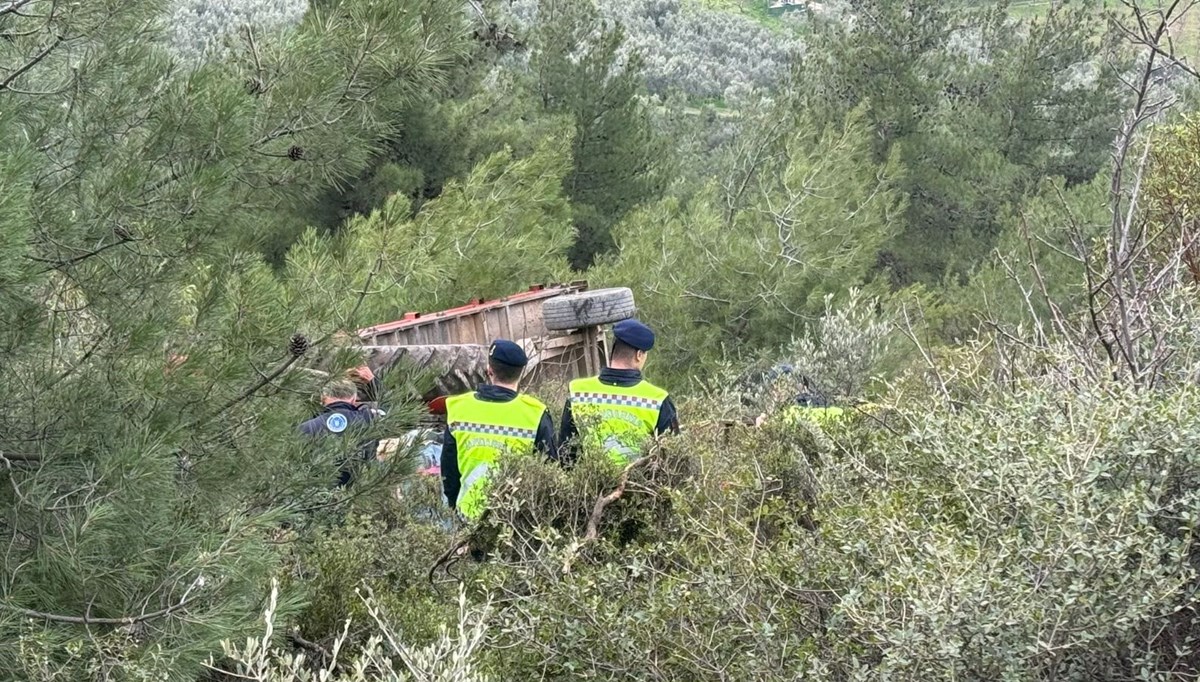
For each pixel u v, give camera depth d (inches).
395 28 178.7
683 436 187.5
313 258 183.2
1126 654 107.8
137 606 147.8
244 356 163.6
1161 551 109.2
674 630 125.7
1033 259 196.1
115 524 148.7
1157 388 165.8
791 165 661.3
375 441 198.5
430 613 160.6
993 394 172.6
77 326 160.2
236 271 169.3
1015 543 109.7
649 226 668.1
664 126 1407.5
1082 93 1106.7
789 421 201.3
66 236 152.4
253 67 180.7
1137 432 122.0
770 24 3336.6
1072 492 111.1
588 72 933.2
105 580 147.0
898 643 103.2
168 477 151.5
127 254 158.1
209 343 164.1
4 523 147.0
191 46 183.0
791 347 429.1
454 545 176.1
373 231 195.8
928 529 118.5
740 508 155.9
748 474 157.9
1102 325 196.7
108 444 152.6
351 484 191.0
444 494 206.4
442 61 187.8
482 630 111.4
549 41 940.6
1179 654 106.6
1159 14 184.9
